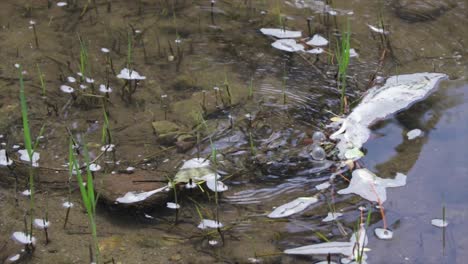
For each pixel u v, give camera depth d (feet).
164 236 16.34
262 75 23.03
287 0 28.02
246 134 20.04
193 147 19.43
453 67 23.44
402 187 18.03
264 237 16.39
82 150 19.19
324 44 24.95
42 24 25.67
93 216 16.35
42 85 21.54
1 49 23.88
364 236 16.39
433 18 26.63
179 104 21.38
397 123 20.56
